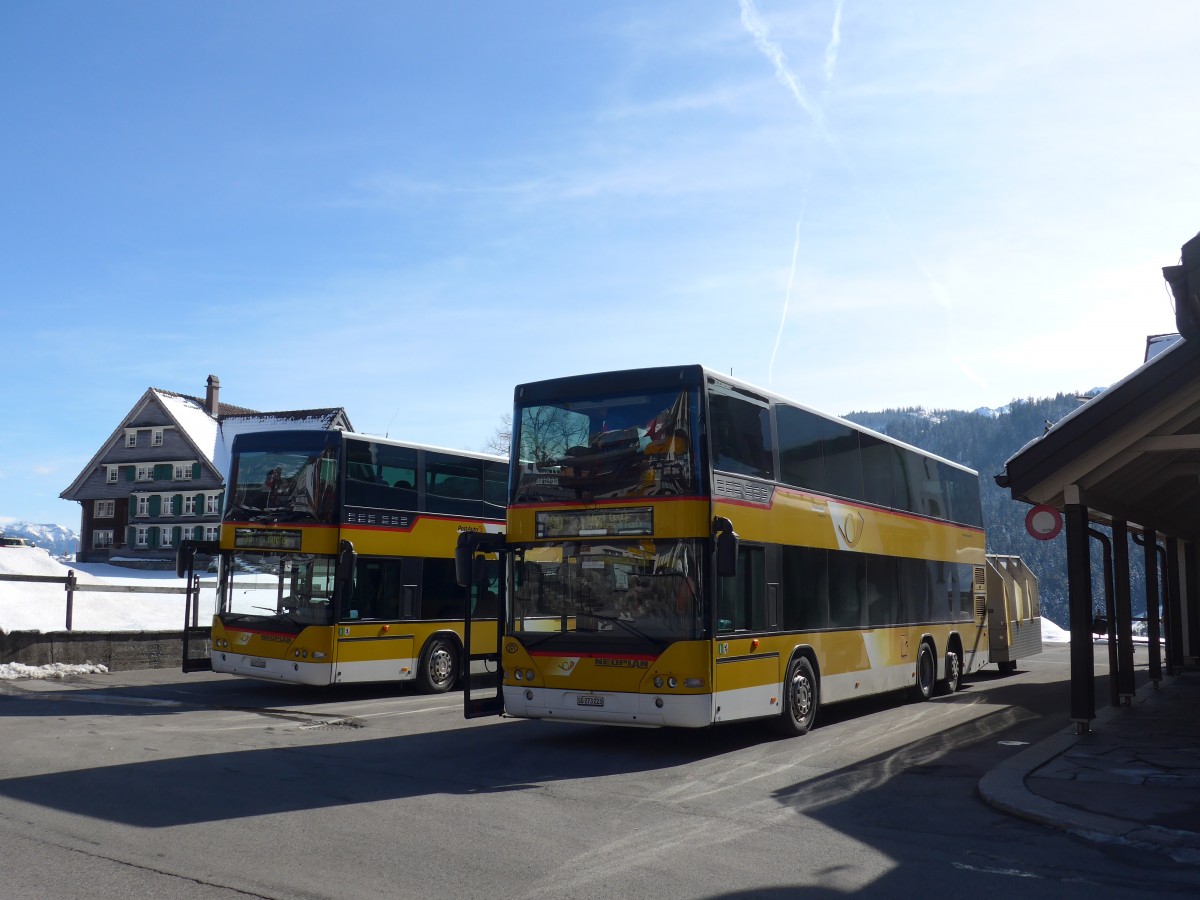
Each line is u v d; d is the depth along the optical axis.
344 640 16.53
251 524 17.41
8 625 24.38
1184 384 11.12
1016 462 12.04
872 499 16.47
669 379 11.98
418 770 10.44
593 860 6.94
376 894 6.05
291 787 9.30
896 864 6.94
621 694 11.54
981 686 20.92
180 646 22.27
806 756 11.62
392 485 17.78
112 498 81.06
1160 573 23.95
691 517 11.59
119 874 6.35
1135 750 11.16
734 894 6.20
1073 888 6.41
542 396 12.70
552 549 12.25
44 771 9.85
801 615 13.65
